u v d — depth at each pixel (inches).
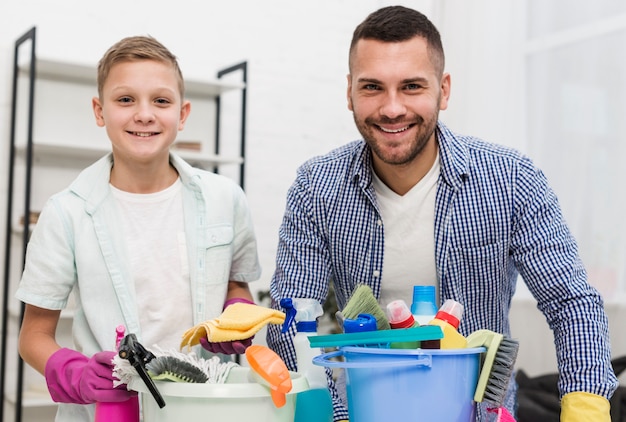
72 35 141.5
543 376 112.2
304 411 43.6
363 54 50.3
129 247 58.0
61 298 56.4
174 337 59.3
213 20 155.5
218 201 60.7
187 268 59.5
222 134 156.4
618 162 125.4
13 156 131.8
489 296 58.2
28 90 136.6
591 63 131.8
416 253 57.8
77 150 133.1
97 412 42.2
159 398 37.4
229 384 37.4
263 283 157.6
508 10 147.9
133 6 147.3
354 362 38.9
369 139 51.8
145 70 55.2
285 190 161.6
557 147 137.3
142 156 55.7
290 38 163.3
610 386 48.7
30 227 129.2
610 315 124.1
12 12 136.6
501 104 148.4
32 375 133.3
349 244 58.3
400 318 41.3
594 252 128.3
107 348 56.7
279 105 161.9
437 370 38.8
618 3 127.8
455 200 56.4
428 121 50.9
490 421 45.5
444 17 161.8
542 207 55.6
